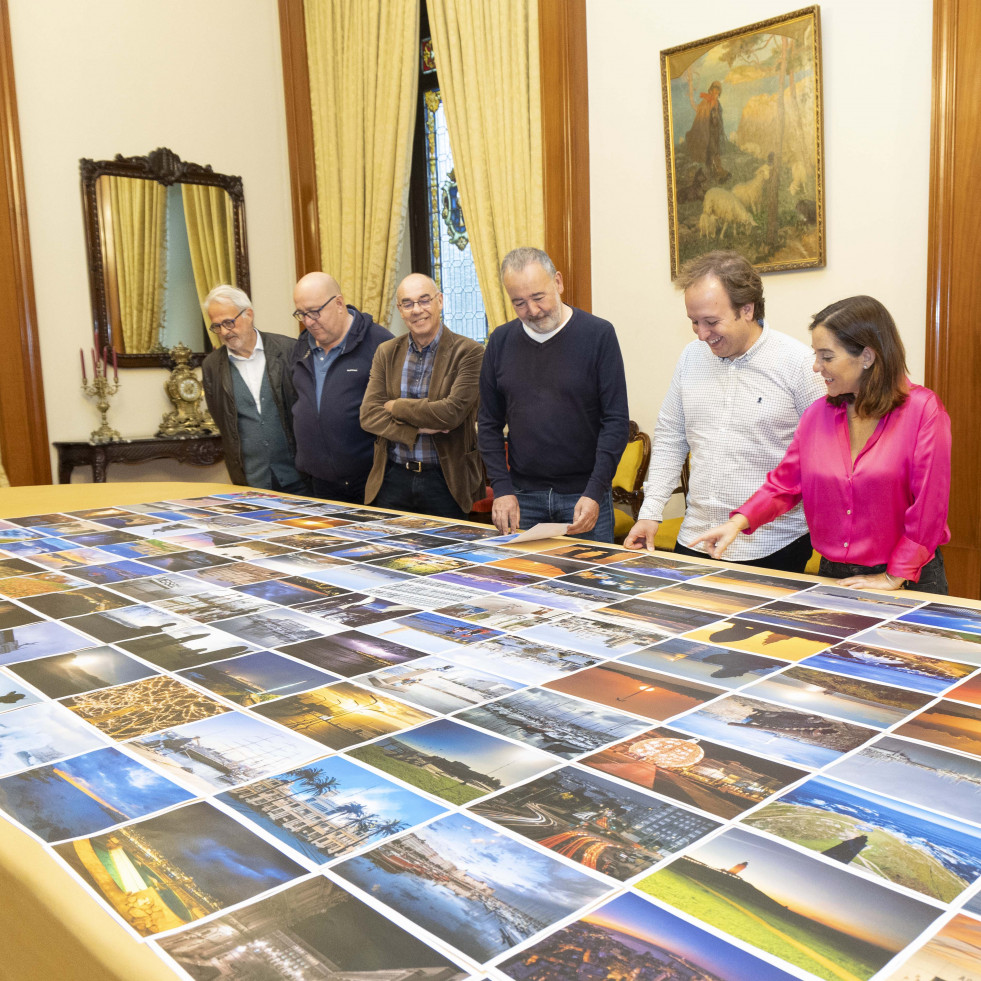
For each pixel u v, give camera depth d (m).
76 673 1.32
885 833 0.83
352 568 1.97
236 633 1.50
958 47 3.37
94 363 5.42
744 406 2.37
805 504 2.05
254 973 0.64
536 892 0.74
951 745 1.02
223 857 0.80
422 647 1.40
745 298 2.25
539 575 1.87
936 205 3.50
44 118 5.34
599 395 2.80
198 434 5.71
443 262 6.01
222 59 6.03
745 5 4.00
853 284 3.84
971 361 3.49
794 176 3.91
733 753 1.00
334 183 6.12
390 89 5.67
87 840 0.84
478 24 5.07
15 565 2.08
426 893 0.74
